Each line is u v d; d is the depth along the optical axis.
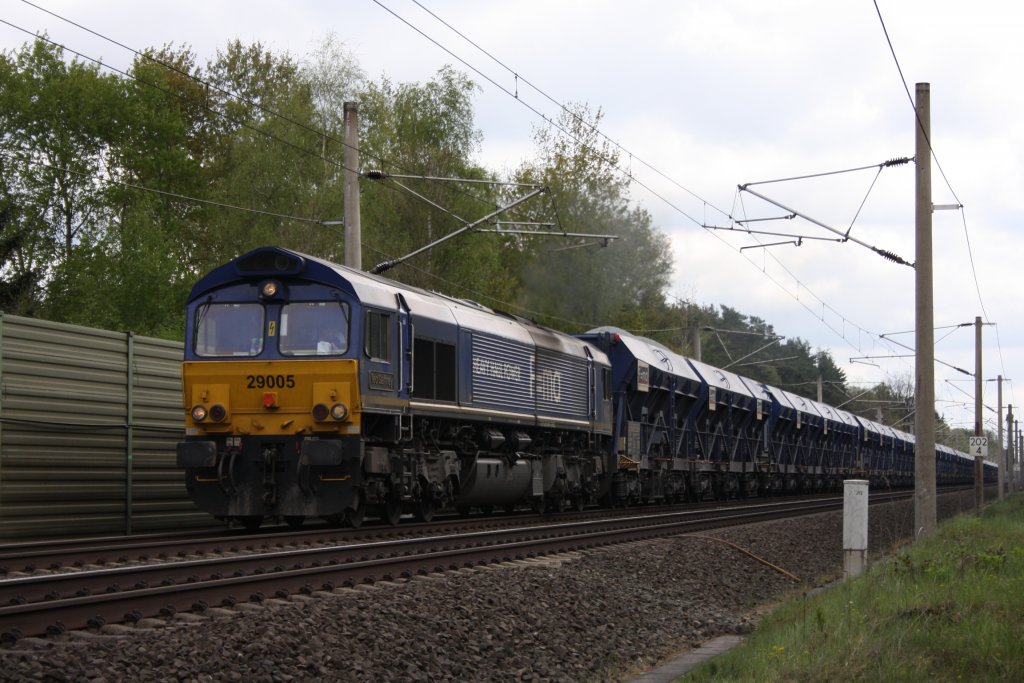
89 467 17.73
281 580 11.20
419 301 19.52
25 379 16.52
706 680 9.95
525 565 14.69
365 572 12.45
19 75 46.94
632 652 11.88
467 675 9.57
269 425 16.89
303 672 8.41
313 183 42.22
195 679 7.80
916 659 9.20
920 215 22.75
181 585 10.18
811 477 50.72
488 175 47.91
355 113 23.11
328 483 16.77
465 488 21.25
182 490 19.92
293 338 17.08
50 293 41.09
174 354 19.94
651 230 57.56
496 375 22.33
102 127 47.44
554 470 25.17
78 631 8.81
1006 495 69.75
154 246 35.50
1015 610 11.15
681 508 32.22
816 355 120.94
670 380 33.75
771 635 11.92
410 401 18.64
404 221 43.50
